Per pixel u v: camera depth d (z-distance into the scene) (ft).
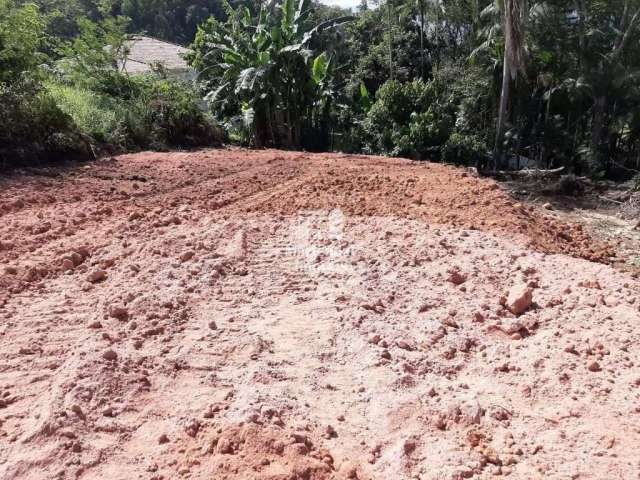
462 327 20.89
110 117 50.08
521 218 33.94
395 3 98.22
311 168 44.21
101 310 20.57
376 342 19.19
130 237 27.50
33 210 30.22
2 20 43.32
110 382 15.93
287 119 72.02
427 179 41.01
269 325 20.30
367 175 41.88
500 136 64.59
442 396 16.37
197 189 36.42
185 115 58.39
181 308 21.09
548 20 65.57
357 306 21.75
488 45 67.05
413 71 99.50
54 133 41.52
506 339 20.22
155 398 15.87
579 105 68.80
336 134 75.31
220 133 64.39
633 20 60.90
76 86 58.75
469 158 66.33
